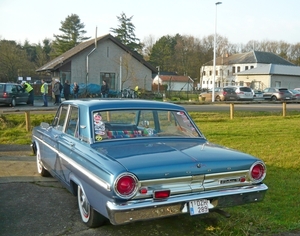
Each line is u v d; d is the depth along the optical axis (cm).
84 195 427
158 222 453
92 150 418
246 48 9775
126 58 3681
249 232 434
